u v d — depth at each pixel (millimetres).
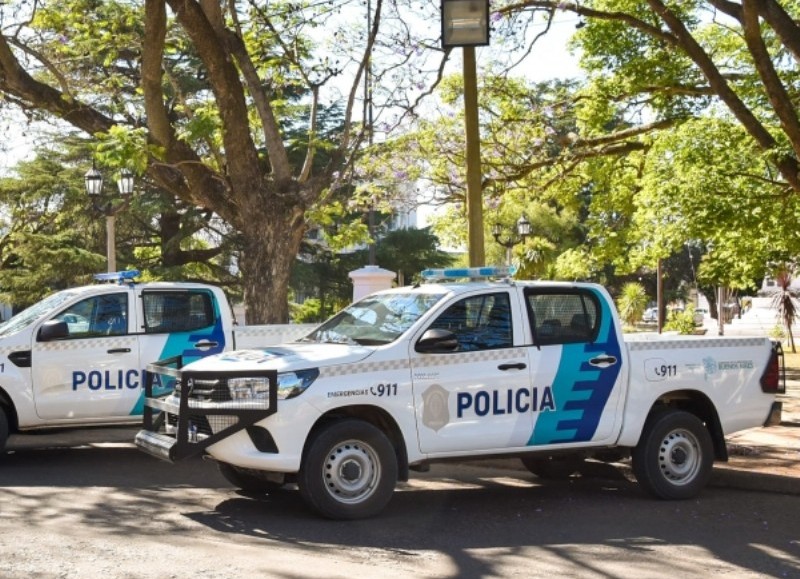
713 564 7332
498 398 9109
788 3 17797
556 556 7488
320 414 8414
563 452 9430
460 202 21578
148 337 11992
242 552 7324
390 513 8953
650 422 9797
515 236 38844
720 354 10164
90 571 6672
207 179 15984
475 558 7363
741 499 9898
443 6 11656
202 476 10797
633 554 7586
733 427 10195
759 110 17766
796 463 11188
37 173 34594
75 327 11727
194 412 8484
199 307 12391
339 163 16453
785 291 35719
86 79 18281
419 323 8969
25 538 7609
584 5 19016
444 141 20328
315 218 15750
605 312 9711
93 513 8656
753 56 14625
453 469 11680
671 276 63438
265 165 19078
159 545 7484
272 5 17172
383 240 40406
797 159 15391
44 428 11602
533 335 9367
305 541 7746
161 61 14977
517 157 21328
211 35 14867
